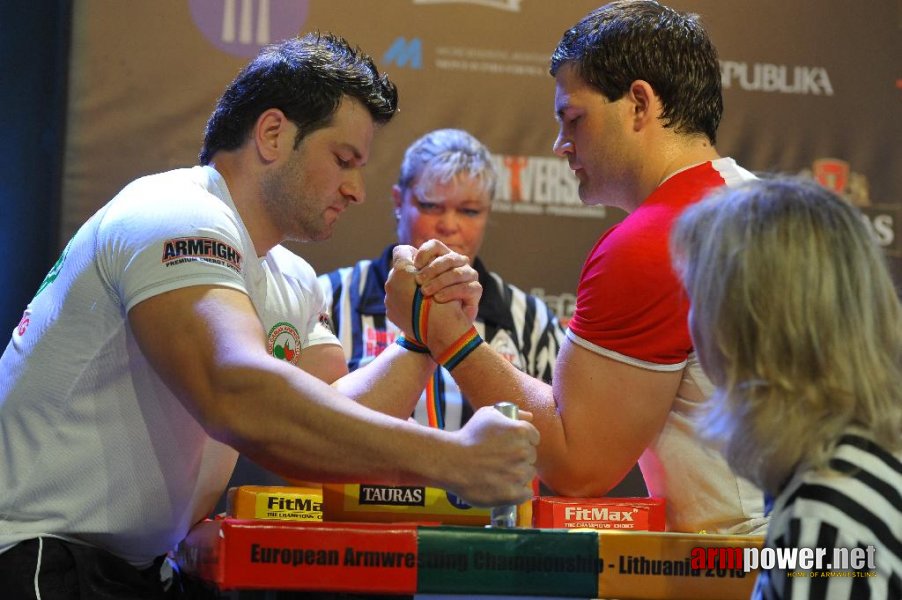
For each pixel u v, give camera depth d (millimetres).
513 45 3180
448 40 3154
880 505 1059
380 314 2795
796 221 1146
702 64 1725
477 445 1316
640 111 1704
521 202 3158
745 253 1146
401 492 1406
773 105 3246
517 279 3143
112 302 1497
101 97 2957
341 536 1224
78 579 1466
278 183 1618
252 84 1628
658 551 1271
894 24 3295
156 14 2994
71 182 2934
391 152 3123
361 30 3109
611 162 1728
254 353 1352
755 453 1123
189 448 1547
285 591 1244
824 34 3271
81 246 1555
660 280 1543
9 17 2975
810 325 1114
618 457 1592
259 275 1650
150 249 1435
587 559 1261
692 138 1727
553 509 1487
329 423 1316
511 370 1658
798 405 1104
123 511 1518
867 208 3246
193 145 2996
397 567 1227
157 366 1396
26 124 2994
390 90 1693
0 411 1547
